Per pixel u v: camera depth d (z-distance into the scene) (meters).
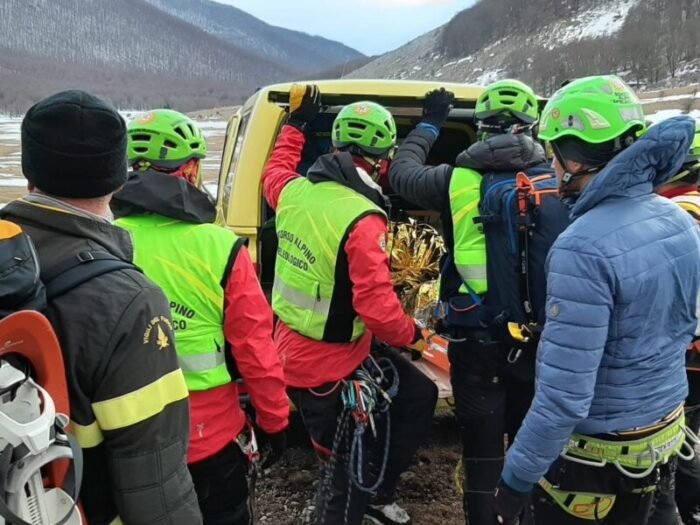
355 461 2.64
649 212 1.85
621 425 1.87
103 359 1.30
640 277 1.76
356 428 2.52
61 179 1.37
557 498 2.04
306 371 2.63
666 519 2.25
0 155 30.75
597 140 1.88
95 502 1.39
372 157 2.69
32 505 1.14
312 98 3.13
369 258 2.39
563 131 1.92
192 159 2.17
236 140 4.54
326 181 2.57
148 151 2.07
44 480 1.22
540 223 2.33
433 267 3.29
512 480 1.90
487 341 2.48
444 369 3.43
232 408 2.19
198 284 2.02
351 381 2.57
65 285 1.30
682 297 1.88
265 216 3.75
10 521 1.10
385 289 2.42
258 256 3.58
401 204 4.46
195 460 2.08
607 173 1.82
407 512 3.21
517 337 2.34
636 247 1.77
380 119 2.63
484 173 2.51
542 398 1.79
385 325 2.43
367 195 2.54
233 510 2.24
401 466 2.86
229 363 2.16
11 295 1.15
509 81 2.62
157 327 1.38
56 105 1.36
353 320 2.56
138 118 2.12
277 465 3.62
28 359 1.20
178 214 2.01
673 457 2.02
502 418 2.63
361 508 2.68
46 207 1.37
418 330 2.62
